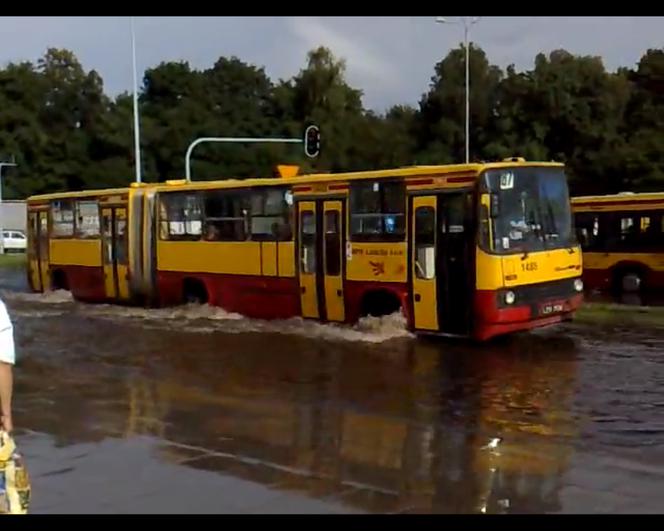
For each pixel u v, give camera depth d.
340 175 15.97
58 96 95.44
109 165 85.94
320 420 9.49
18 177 89.50
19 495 4.82
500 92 68.06
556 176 14.82
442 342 14.75
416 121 77.25
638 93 64.81
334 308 16.23
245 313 18.11
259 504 6.62
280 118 89.56
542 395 10.72
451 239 14.28
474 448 8.25
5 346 4.73
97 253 21.88
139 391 11.27
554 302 14.47
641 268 23.27
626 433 8.81
